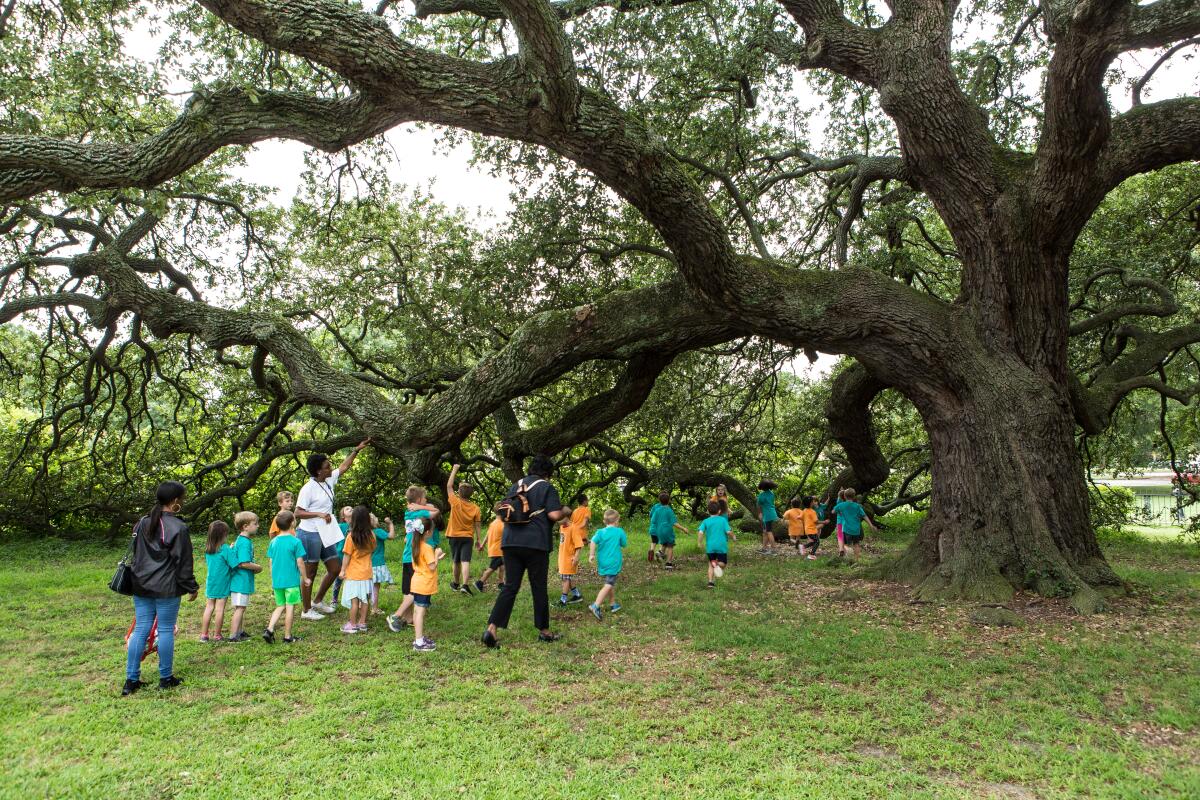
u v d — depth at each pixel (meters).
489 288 12.88
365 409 10.23
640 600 8.48
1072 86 6.72
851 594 8.22
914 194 11.90
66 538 15.69
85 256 11.10
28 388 17.66
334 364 18.03
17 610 8.03
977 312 8.38
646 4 9.32
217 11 5.82
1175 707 4.60
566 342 9.25
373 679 5.46
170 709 4.79
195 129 6.20
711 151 10.84
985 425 8.02
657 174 7.03
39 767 3.86
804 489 19.44
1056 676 5.23
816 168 11.29
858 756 4.02
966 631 6.54
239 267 15.29
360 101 6.67
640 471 18.62
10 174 5.92
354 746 4.14
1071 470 7.99
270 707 4.86
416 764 3.89
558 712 4.74
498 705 4.84
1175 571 10.37
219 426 17.75
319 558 7.67
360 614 7.06
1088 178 7.54
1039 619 6.77
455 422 9.66
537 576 6.55
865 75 8.38
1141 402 19.44
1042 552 7.55
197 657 6.08
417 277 15.62
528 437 12.24
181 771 3.81
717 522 9.52
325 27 5.87
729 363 15.49
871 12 11.74
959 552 7.97
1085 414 9.51
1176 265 13.16
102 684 5.36
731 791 3.58
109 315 11.75
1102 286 12.78
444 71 6.36
